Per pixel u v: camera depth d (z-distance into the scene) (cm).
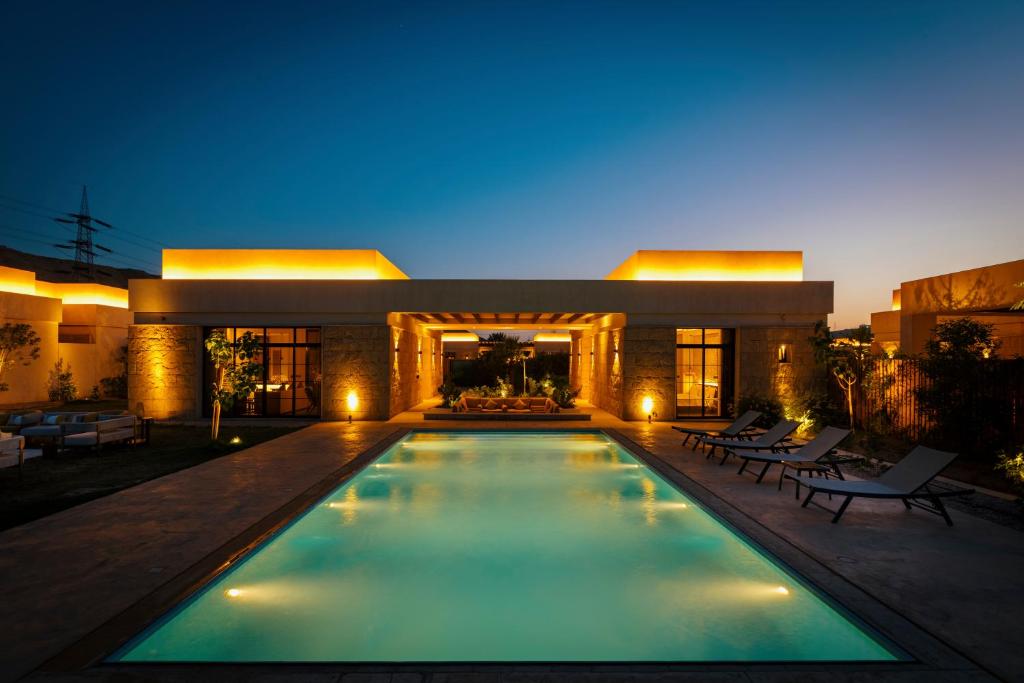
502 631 411
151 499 680
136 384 1532
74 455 987
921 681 309
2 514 615
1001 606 398
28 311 2045
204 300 1534
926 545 530
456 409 1662
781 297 1533
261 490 727
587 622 424
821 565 478
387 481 878
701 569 523
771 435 965
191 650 379
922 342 1441
